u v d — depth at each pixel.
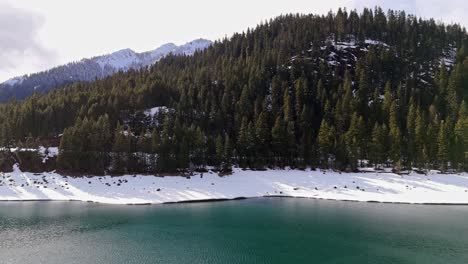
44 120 149.00
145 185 106.75
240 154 128.38
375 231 62.75
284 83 163.62
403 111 145.75
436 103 150.88
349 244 55.31
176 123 128.38
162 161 118.38
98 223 69.56
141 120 154.88
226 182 112.06
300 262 47.78
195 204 91.31
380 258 48.94
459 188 99.25
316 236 60.19
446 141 114.25
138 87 176.38
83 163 117.75
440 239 57.56
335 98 153.88
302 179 114.50
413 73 184.75
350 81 164.50
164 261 48.28
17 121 144.50
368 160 127.06
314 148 126.69
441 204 88.81
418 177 109.44
